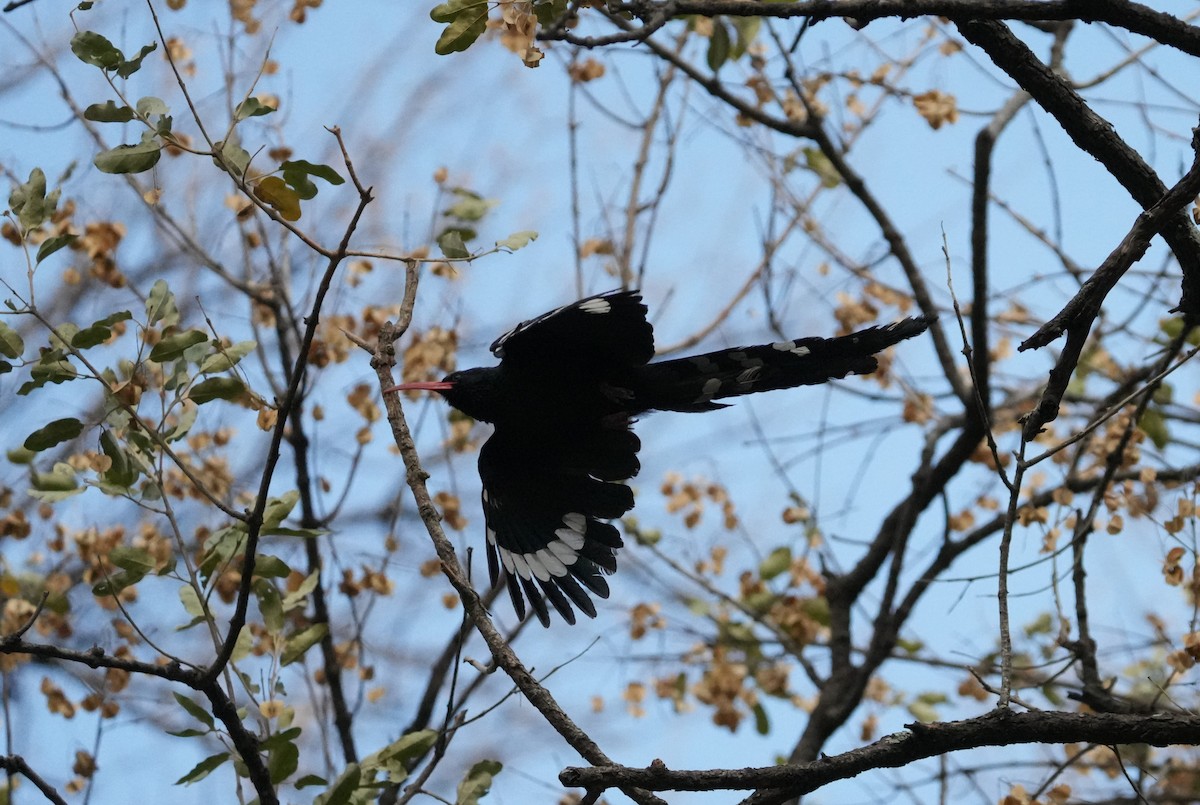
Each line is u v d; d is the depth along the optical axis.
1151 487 12.17
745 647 16.08
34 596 12.90
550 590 9.77
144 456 10.09
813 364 9.88
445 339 14.15
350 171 8.44
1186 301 9.68
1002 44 9.40
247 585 9.16
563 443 10.26
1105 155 9.31
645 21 9.84
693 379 9.92
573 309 8.92
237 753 9.80
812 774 7.33
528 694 7.98
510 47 9.09
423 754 10.05
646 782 7.30
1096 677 11.52
